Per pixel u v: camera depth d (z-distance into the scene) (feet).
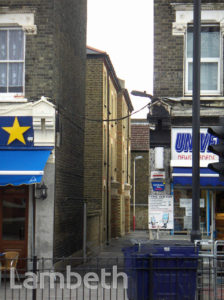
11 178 48.32
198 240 36.06
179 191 55.16
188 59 55.98
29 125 53.78
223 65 55.42
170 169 54.75
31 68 54.95
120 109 134.31
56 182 54.85
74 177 66.28
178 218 54.90
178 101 55.06
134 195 171.73
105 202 107.24
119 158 133.49
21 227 53.98
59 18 57.67
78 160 69.36
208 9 55.42
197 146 37.60
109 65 105.50
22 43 56.08
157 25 55.77
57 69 56.70
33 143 53.57
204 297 37.81
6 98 54.60
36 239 53.11
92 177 99.76
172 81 55.36
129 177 157.28
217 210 54.65
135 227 177.27
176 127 55.21
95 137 100.17
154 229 54.90
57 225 55.57
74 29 67.00
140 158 173.78
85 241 73.92
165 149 55.21
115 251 92.12
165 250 32.65
